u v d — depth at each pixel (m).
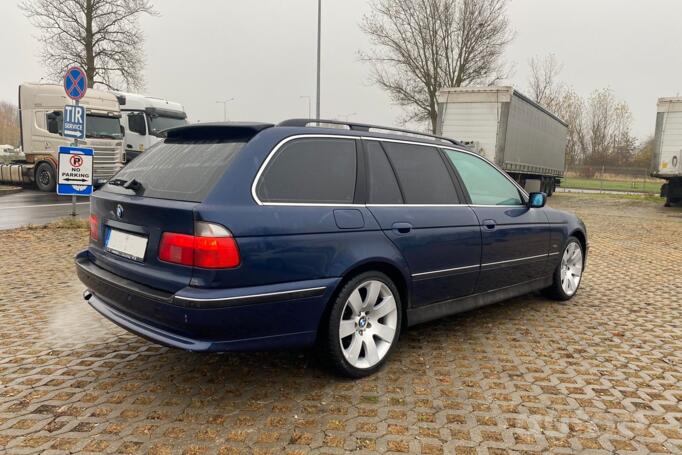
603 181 44.09
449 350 3.98
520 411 3.03
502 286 4.57
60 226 9.27
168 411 2.95
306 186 3.19
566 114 52.94
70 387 3.22
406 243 3.59
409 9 28.19
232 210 2.81
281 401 3.09
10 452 2.51
